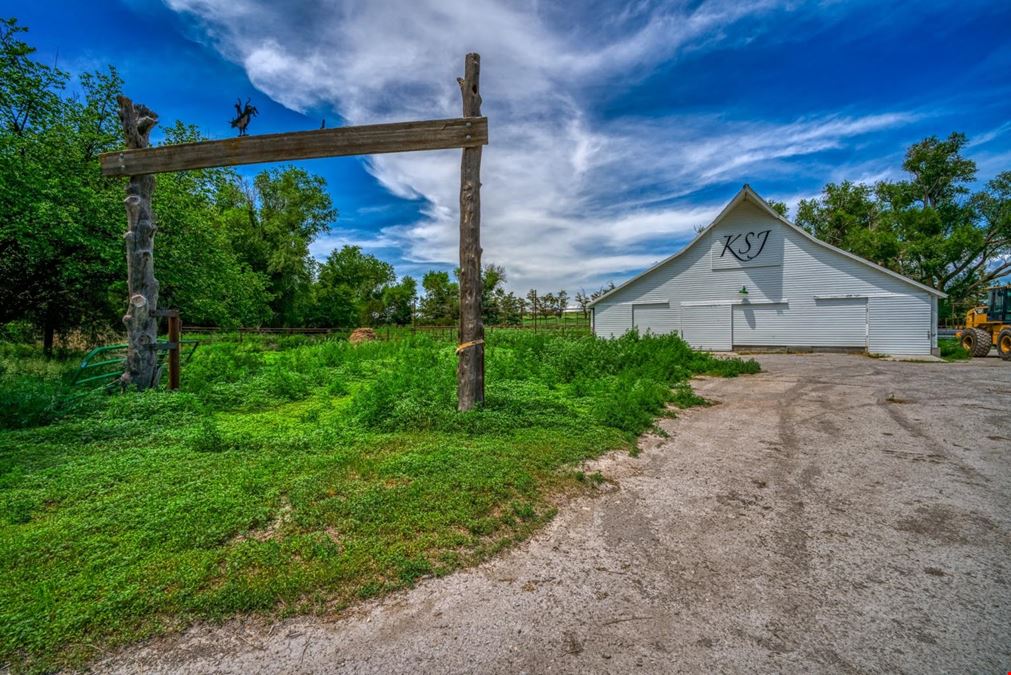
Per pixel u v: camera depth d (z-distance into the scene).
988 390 8.34
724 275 20.03
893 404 7.17
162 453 4.18
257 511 2.99
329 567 2.43
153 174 6.98
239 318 17.17
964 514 3.25
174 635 1.97
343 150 5.86
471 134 5.64
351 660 1.86
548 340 13.55
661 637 2.00
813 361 14.78
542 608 2.21
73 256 11.19
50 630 1.93
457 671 1.80
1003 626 2.07
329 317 38.94
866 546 2.81
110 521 2.84
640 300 21.56
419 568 2.47
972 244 29.67
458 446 4.43
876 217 35.66
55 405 5.35
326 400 7.04
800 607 2.22
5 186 9.17
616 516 3.23
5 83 10.10
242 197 34.03
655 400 6.86
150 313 6.93
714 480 3.94
